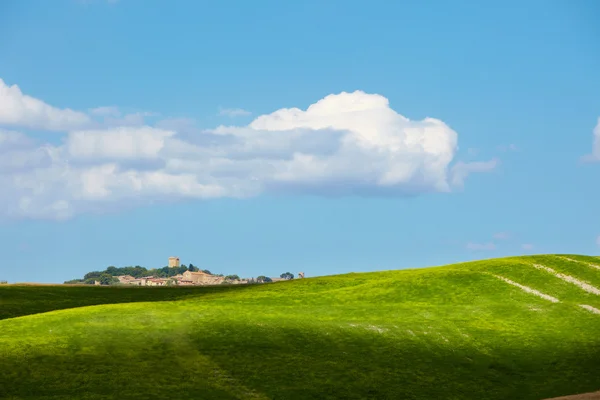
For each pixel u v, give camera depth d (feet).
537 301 296.51
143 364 199.00
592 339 252.42
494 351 239.30
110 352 205.46
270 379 197.26
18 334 216.74
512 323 270.05
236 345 220.64
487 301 300.61
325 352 222.89
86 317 237.04
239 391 188.03
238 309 269.03
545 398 202.80
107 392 177.88
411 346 234.99
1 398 168.76
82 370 190.29
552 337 254.47
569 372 223.10
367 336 240.53
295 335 234.58
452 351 235.40
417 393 199.31
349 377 204.44
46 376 183.93
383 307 290.76
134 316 242.17
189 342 220.02
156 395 179.11
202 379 192.95
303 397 188.44
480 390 206.59
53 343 207.51
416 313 281.54
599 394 192.44
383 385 201.77
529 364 230.48
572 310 283.59
